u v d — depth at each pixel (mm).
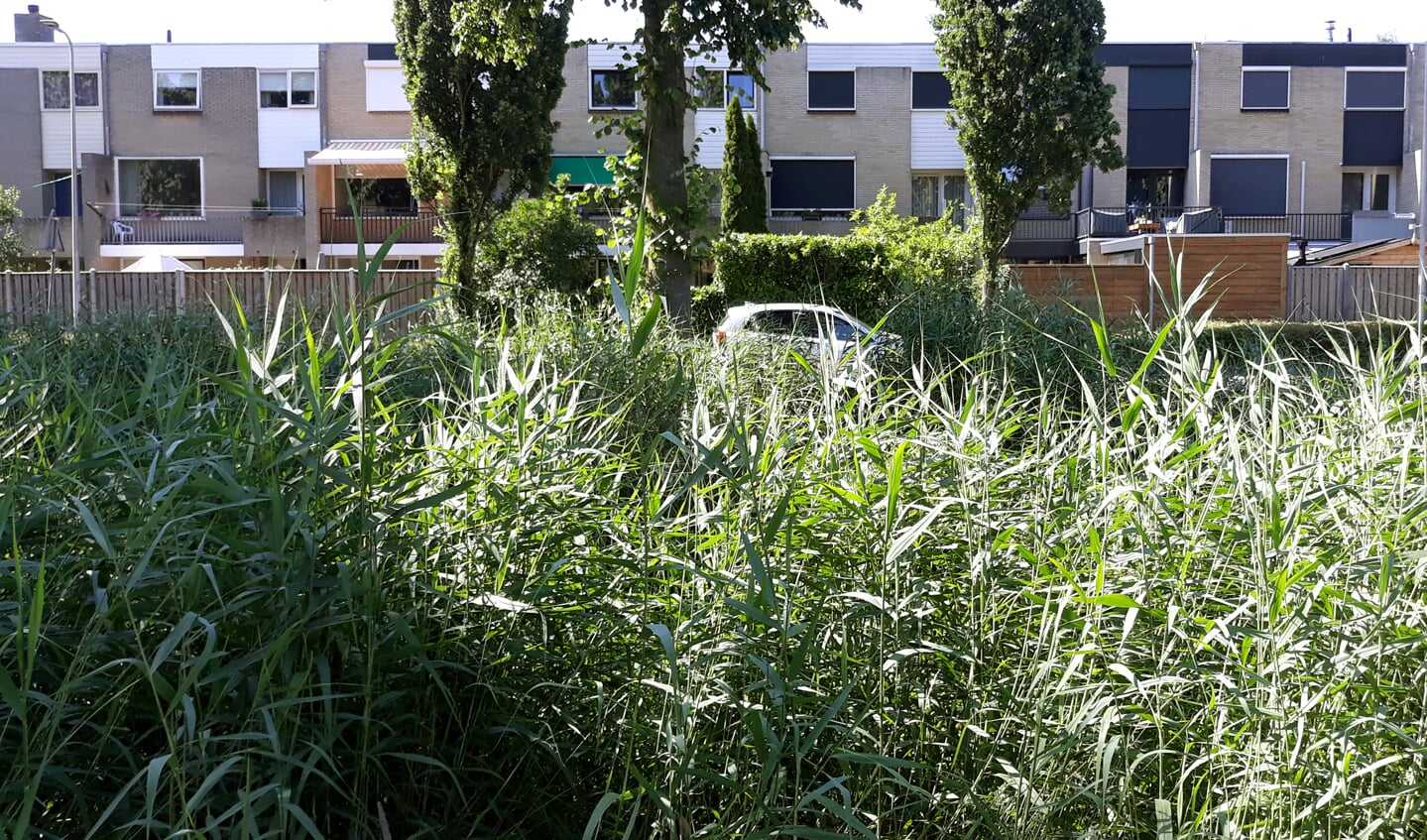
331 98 35312
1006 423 3990
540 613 2809
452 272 18125
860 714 2824
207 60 35188
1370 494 3258
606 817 2701
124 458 2625
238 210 35406
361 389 2613
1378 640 2680
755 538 3072
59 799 2389
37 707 2332
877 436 3770
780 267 21547
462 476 3043
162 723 2336
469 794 2688
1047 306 10141
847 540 3291
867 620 3035
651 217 12391
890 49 34594
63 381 3750
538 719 2771
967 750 2947
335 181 35062
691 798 2709
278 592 2408
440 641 2629
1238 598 3141
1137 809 2818
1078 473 3617
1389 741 2748
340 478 2537
